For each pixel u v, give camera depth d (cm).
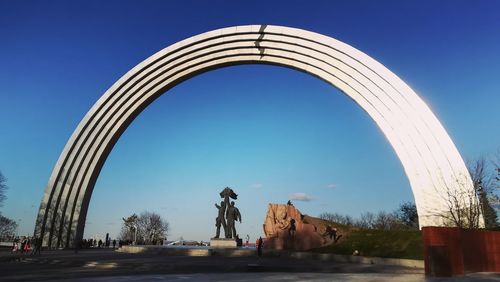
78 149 5662
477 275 1820
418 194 5053
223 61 5766
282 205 4128
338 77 5541
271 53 5675
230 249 3762
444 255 1753
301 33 5553
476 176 4631
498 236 2173
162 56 5700
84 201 5616
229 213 4478
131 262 2691
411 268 2542
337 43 5472
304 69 5669
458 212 4262
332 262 2959
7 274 2017
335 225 4084
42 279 1723
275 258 3303
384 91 5341
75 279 1639
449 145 5059
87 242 5884
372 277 1709
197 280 1568
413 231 3541
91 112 5716
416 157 5144
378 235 3688
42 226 5409
